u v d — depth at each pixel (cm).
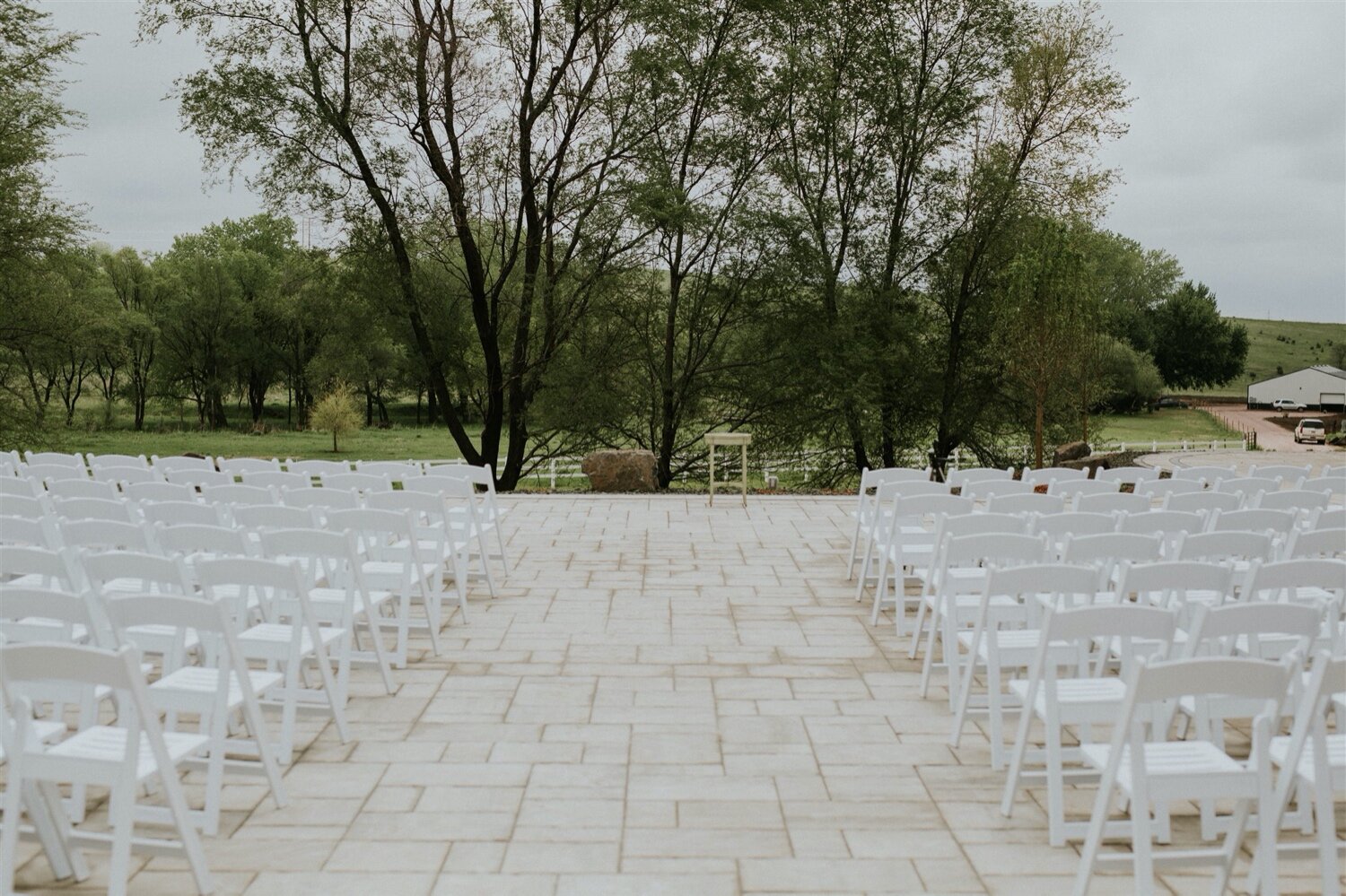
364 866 347
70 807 380
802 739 476
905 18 2105
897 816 391
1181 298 9188
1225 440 4331
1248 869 352
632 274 2069
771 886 335
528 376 2048
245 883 335
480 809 395
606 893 329
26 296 2128
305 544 508
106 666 300
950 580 504
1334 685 296
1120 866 320
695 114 2072
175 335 5491
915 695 544
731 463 2345
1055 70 2072
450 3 1795
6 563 411
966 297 2211
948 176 2123
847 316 2152
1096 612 352
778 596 782
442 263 1980
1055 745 365
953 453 2588
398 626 596
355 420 4894
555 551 971
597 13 1844
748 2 1995
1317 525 601
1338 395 8081
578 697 538
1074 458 1984
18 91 1959
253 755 454
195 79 1739
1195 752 328
